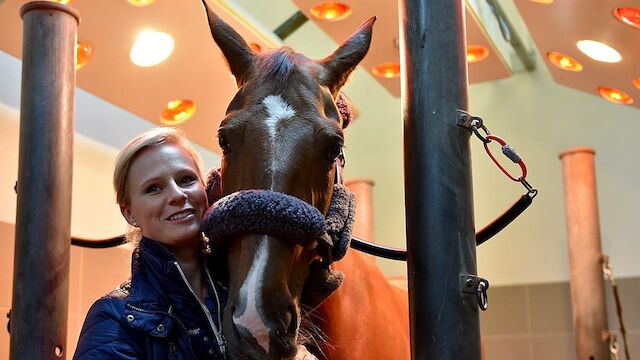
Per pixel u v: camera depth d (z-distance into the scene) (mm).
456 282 1206
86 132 3271
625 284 4238
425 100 1254
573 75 3424
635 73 3027
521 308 4430
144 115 3088
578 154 3832
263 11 3746
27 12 1750
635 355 4156
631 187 4328
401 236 4727
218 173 1481
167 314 1260
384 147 4867
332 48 4484
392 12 2895
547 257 4430
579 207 3783
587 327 3674
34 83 1711
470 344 1201
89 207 3236
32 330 1607
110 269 3312
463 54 1291
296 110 1236
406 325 2316
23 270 1633
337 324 1667
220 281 1414
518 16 4371
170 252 1325
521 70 4652
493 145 4641
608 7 2529
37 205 1653
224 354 1266
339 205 1329
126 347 1228
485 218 4570
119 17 2502
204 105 3107
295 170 1182
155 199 1356
